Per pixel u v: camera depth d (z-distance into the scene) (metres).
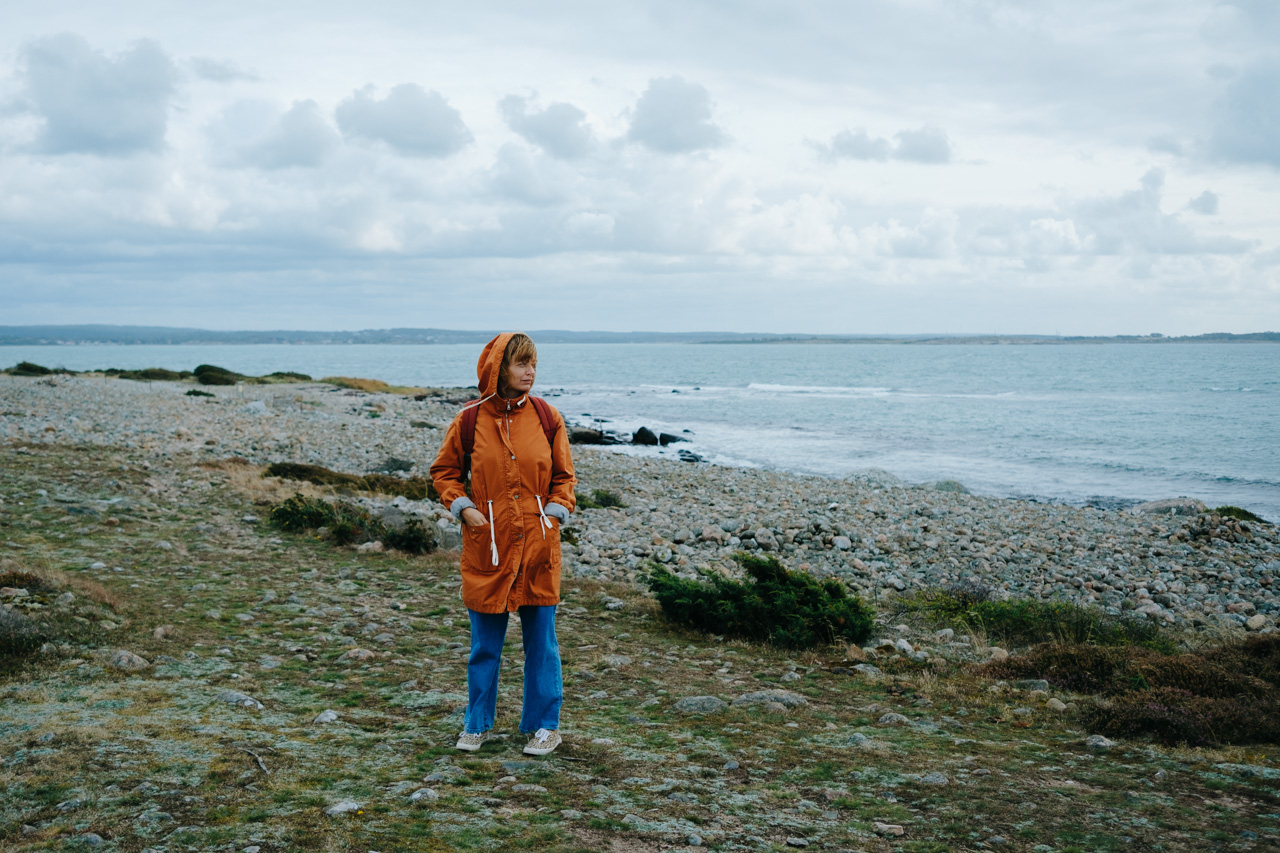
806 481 23.36
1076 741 4.71
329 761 3.72
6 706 4.14
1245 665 6.41
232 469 14.87
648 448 35.56
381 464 18.89
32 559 7.63
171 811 3.03
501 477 3.83
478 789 3.47
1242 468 30.67
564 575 9.67
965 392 76.38
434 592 8.32
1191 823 3.38
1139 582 12.15
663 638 7.19
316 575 8.64
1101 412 54.16
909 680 6.07
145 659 5.20
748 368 140.00
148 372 53.78
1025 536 15.67
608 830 3.10
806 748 4.37
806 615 7.30
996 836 3.21
